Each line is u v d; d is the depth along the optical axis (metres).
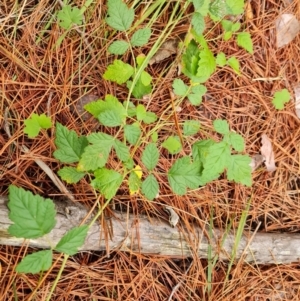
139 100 0.71
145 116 0.64
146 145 0.66
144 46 0.72
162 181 0.72
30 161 0.67
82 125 0.70
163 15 0.73
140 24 0.72
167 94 0.72
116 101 0.62
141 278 0.70
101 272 0.69
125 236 0.68
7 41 0.68
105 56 0.71
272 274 0.75
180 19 0.73
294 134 0.78
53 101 0.69
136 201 0.70
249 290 0.74
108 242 0.67
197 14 0.65
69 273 0.68
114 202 0.69
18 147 0.67
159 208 0.71
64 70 0.70
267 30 0.78
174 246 0.70
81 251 0.68
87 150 0.59
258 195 0.76
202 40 0.63
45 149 0.68
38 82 0.68
